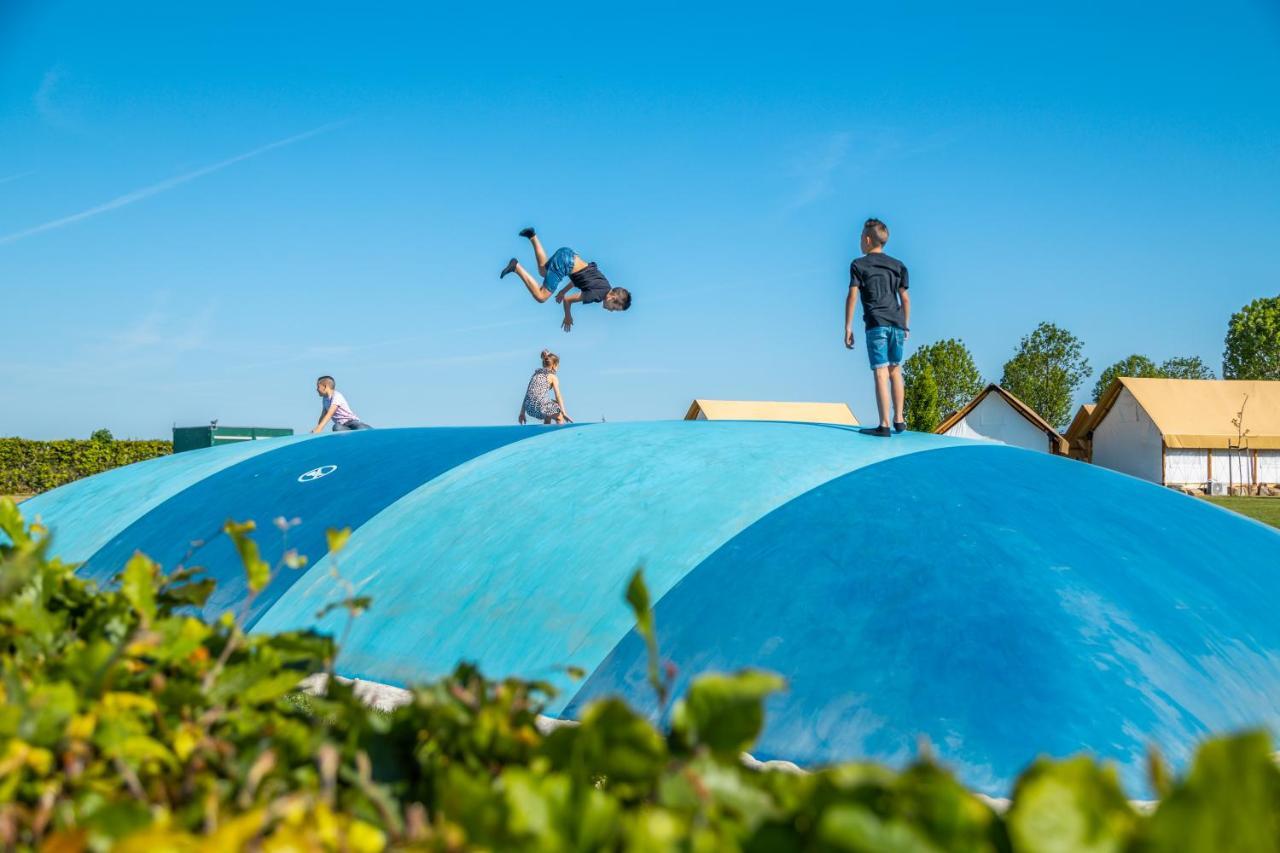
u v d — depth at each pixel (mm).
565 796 1151
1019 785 1119
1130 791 3875
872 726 4246
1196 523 6539
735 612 5098
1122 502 6535
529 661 5312
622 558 5859
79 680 1627
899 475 6484
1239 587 5695
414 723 1640
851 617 4863
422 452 8961
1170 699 4391
